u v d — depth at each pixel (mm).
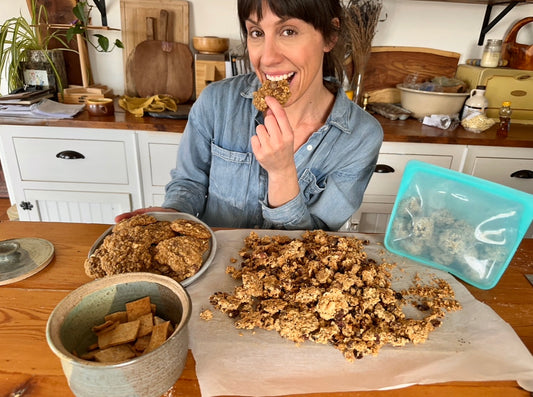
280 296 695
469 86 1941
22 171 1757
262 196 1091
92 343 542
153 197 1846
